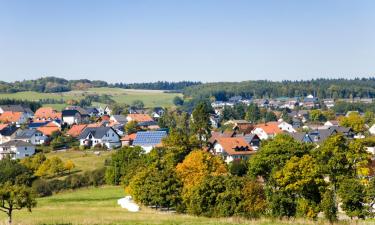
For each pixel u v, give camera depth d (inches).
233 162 4382.4
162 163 3838.6
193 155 3415.4
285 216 2503.7
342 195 2516.0
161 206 3225.9
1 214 3056.1
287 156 3206.2
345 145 3152.1
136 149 4985.2
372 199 2501.2
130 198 3688.5
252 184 2623.0
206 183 2704.2
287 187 2541.8
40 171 5280.5
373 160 3895.2
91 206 3560.5
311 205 2486.5
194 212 2716.5
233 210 2581.2
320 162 3046.3
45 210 3287.4
